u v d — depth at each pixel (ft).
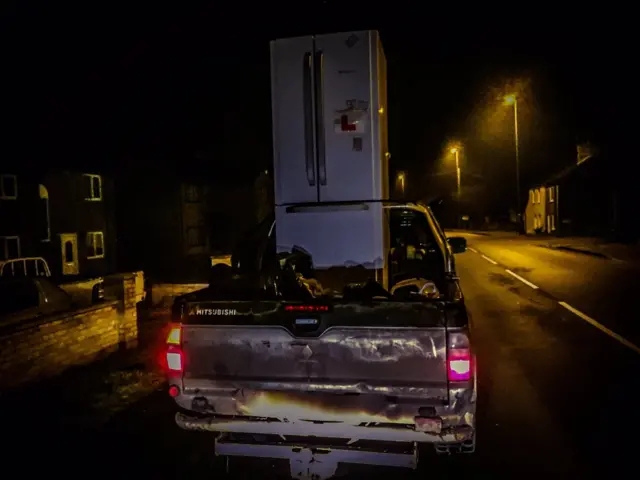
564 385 21.62
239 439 13.33
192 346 12.97
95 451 16.14
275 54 17.02
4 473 14.80
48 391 20.92
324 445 12.71
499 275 56.18
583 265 62.13
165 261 65.05
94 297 26.89
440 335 11.76
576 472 14.73
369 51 16.61
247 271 18.75
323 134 16.87
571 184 118.83
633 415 18.45
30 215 46.62
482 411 19.10
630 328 30.86
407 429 11.90
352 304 12.17
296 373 12.45
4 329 20.12
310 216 17.08
